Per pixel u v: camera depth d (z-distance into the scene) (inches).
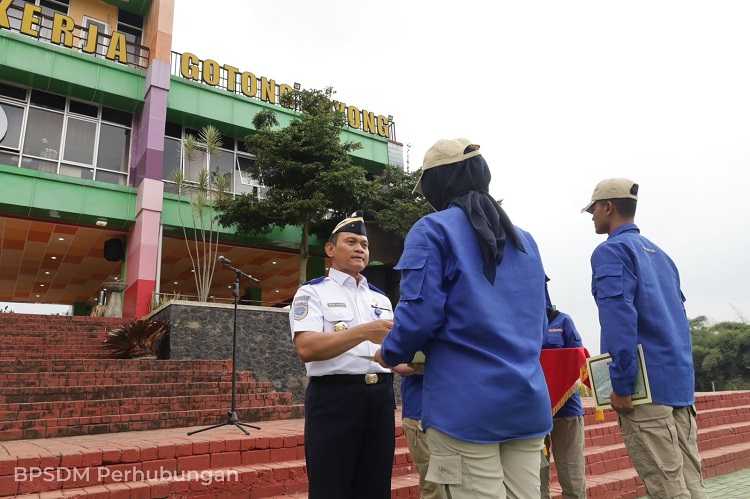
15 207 519.2
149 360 299.9
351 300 107.5
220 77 663.8
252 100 683.4
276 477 163.5
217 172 633.0
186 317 342.3
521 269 71.1
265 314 362.6
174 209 592.1
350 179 538.3
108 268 743.1
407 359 65.6
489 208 72.2
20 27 569.0
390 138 798.5
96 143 591.2
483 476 62.0
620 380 102.0
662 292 110.9
